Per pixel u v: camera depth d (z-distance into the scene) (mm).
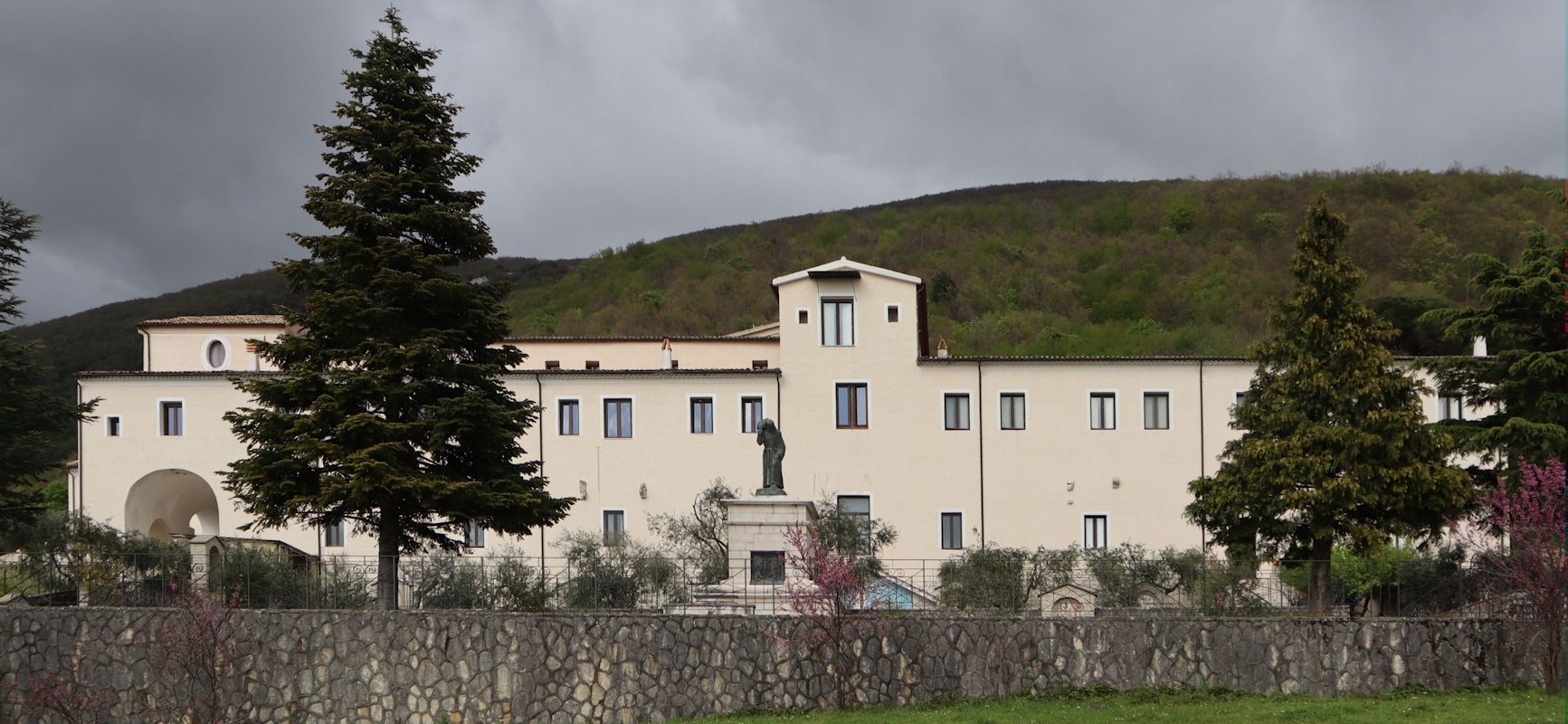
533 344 67188
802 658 32781
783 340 63094
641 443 62125
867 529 56000
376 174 37781
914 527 61844
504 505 36531
